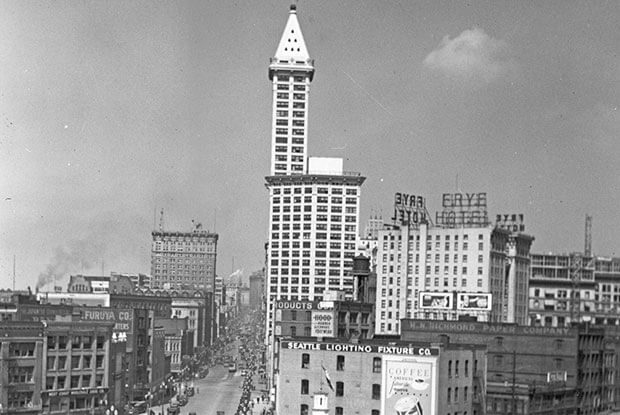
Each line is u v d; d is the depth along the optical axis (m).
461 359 169.75
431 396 161.00
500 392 185.25
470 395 172.62
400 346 164.62
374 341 174.00
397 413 162.50
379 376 164.25
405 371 162.38
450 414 165.88
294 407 168.12
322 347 167.50
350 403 165.38
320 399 161.25
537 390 191.75
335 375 166.50
